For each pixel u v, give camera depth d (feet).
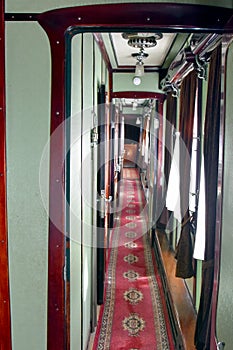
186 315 10.09
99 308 12.54
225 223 4.42
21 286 5.36
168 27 5.01
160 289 14.10
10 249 5.34
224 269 4.43
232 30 4.22
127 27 5.03
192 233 10.75
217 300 4.73
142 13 4.96
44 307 5.37
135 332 10.96
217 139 7.51
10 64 5.13
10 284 5.37
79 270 8.32
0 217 5.29
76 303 7.86
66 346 5.45
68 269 5.44
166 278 12.70
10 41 5.11
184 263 10.76
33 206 5.28
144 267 16.55
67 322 5.47
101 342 10.44
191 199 10.76
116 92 16.78
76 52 7.23
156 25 5.00
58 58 5.10
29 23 5.08
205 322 8.01
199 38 7.83
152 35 11.30
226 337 4.28
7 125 5.20
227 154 4.38
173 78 12.71
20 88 5.15
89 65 9.39
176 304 10.77
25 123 5.18
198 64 8.66
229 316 4.18
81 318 8.79
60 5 5.03
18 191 5.27
